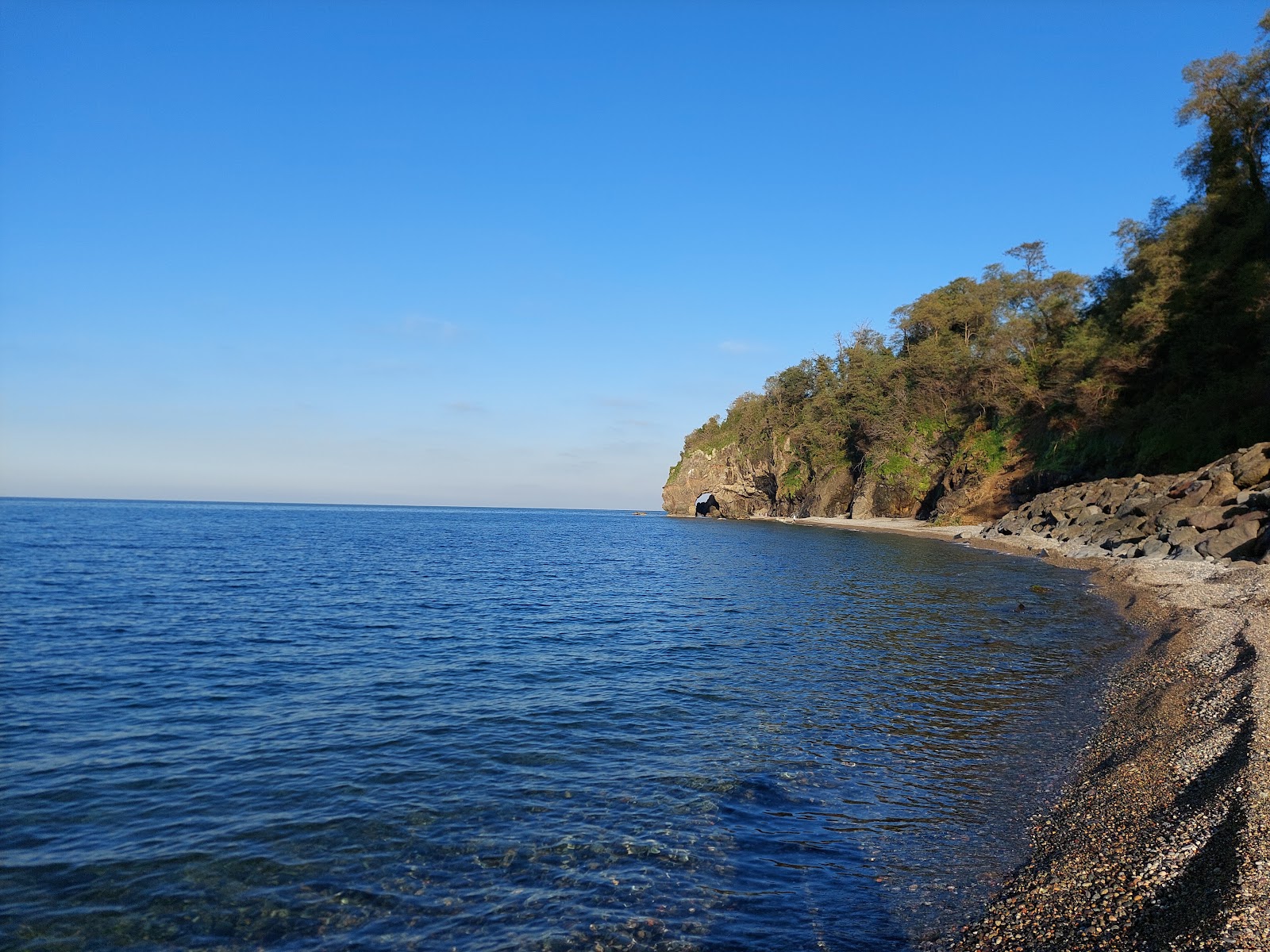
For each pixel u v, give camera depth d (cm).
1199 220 5306
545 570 4397
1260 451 3506
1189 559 3098
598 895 754
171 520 11681
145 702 1462
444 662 1850
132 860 827
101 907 733
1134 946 568
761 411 14488
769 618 2538
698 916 712
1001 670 1711
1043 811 915
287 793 1017
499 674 1716
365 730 1297
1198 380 5275
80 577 3591
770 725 1323
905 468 9881
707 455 16288
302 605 2803
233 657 1883
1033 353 8606
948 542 6481
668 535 9294
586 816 945
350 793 1018
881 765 1114
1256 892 582
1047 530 5338
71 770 1095
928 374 9912
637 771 1102
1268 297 4397
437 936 685
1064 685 1558
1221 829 713
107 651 1930
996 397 8512
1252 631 1585
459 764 1130
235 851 848
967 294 10319
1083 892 678
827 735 1259
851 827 905
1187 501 3588
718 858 829
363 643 2083
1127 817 824
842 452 11662
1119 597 2680
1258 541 2820
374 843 870
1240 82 5122
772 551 5819
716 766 1118
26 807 961
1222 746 946
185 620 2433
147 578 3591
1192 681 1345
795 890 758
